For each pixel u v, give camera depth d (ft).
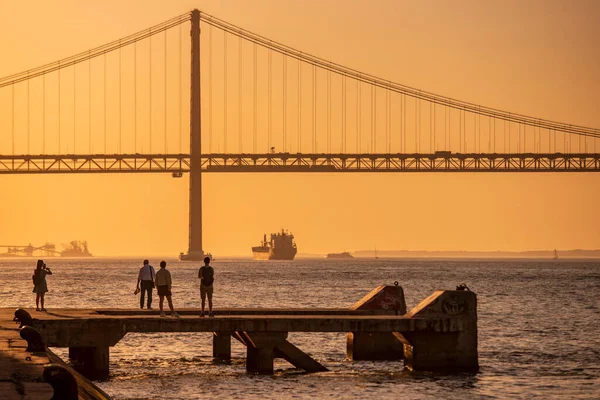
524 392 337.11
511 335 545.44
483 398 325.21
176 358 441.27
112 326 367.66
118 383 357.61
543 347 479.82
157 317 378.73
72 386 155.74
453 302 376.48
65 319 365.81
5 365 236.84
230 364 418.31
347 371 387.34
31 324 329.52
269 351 376.48
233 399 321.73
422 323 373.81
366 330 372.79
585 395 331.77
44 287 444.55
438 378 366.63
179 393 334.03
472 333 377.91
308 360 381.40
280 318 375.86
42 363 241.14
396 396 327.47
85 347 373.20
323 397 325.21
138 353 461.37
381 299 443.73
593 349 470.39
